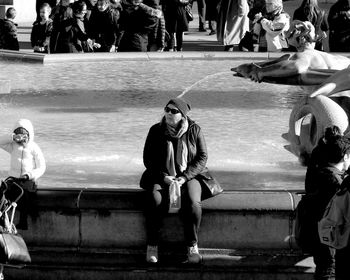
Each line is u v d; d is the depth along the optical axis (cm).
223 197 1192
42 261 1203
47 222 1203
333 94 1372
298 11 2808
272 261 1198
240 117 1962
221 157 1609
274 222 1198
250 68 1388
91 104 2095
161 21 2797
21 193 1177
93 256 1201
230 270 1197
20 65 2586
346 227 1036
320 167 1098
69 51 2728
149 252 1188
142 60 2684
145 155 1201
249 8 3319
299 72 1361
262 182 1462
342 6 2883
